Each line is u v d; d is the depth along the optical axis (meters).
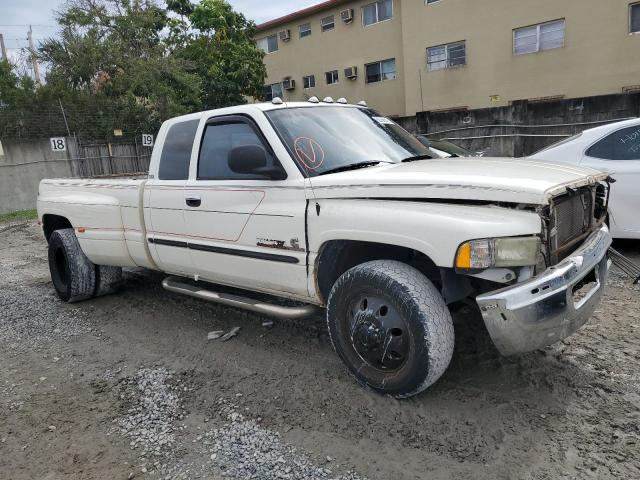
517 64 20.16
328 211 3.33
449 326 3.00
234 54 25.34
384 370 3.22
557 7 18.81
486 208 2.83
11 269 8.20
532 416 2.99
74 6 21.56
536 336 2.83
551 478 2.49
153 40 23.30
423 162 3.67
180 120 4.59
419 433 2.90
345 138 3.96
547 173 3.10
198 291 4.62
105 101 19.80
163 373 3.91
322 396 3.38
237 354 4.14
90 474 2.79
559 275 2.78
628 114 14.38
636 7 17.36
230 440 2.99
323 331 4.48
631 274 3.79
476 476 2.54
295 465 2.72
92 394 3.68
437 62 22.44
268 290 3.96
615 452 2.64
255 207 3.78
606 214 3.72
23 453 3.03
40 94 18.20
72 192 5.64
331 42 26.92
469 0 20.98
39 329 5.08
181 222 4.40
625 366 3.48
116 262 5.28
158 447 2.98
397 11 24.09
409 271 3.07
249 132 3.93
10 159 17.39
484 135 16.94
